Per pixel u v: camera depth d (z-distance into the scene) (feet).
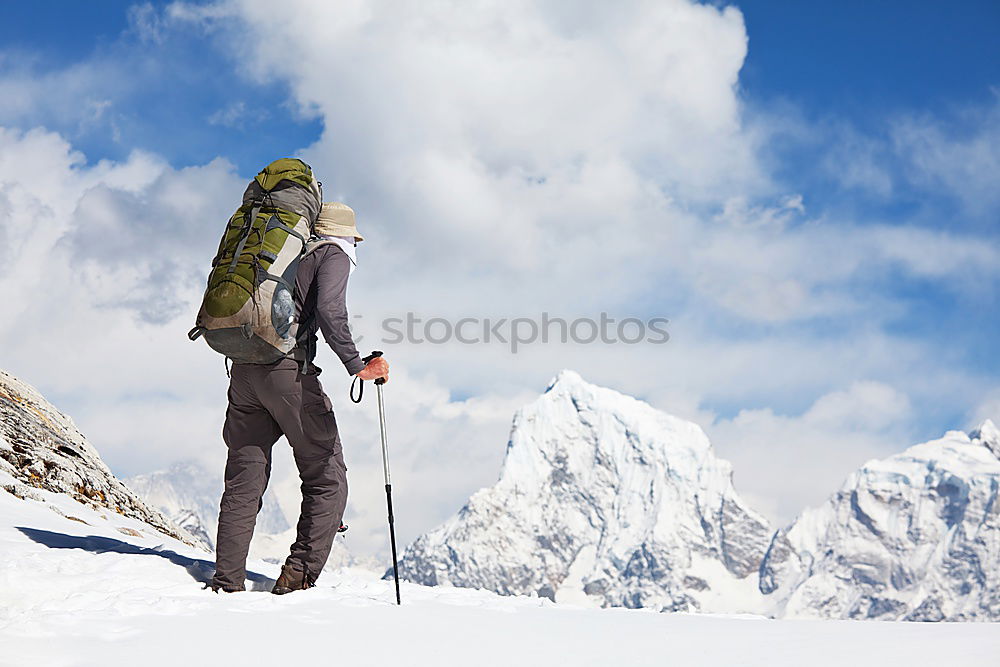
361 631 13.65
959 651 12.37
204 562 20.30
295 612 14.69
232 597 15.96
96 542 22.58
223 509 18.01
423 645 12.95
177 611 14.12
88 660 11.14
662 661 12.24
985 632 13.93
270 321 17.25
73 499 35.12
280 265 17.43
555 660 12.30
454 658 12.30
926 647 12.73
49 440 39.19
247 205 18.08
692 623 15.58
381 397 17.90
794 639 13.70
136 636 12.45
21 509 28.02
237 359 17.76
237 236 17.70
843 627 15.08
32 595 16.53
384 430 17.67
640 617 16.53
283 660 11.79
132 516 38.75
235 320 17.19
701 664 12.03
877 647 12.85
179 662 11.35
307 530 18.26
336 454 18.66
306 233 17.85
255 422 18.38
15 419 38.47
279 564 23.40
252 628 13.37
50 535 22.53
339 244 18.13
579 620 15.55
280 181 17.90
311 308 17.98
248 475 18.19
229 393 18.31
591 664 12.09
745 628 14.93
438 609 15.98
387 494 17.30
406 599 17.01
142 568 18.56
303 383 17.93
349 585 18.84
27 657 11.10
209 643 12.34
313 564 18.22
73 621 12.94
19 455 35.42
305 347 17.87
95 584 17.24
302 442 18.16
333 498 18.48
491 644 13.17
